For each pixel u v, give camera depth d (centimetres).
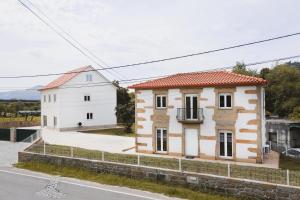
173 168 1806
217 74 2634
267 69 5891
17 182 1888
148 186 1741
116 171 1975
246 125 2311
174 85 2577
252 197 1480
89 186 1786
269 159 2394
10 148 3294
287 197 1389
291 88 5334
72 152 2295
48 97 5131
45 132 4559
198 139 2503
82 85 4994
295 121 3061
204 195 1570
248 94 2305
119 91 5881
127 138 3784
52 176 2067
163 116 2661
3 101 8681
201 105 2486
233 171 1633
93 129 5028
